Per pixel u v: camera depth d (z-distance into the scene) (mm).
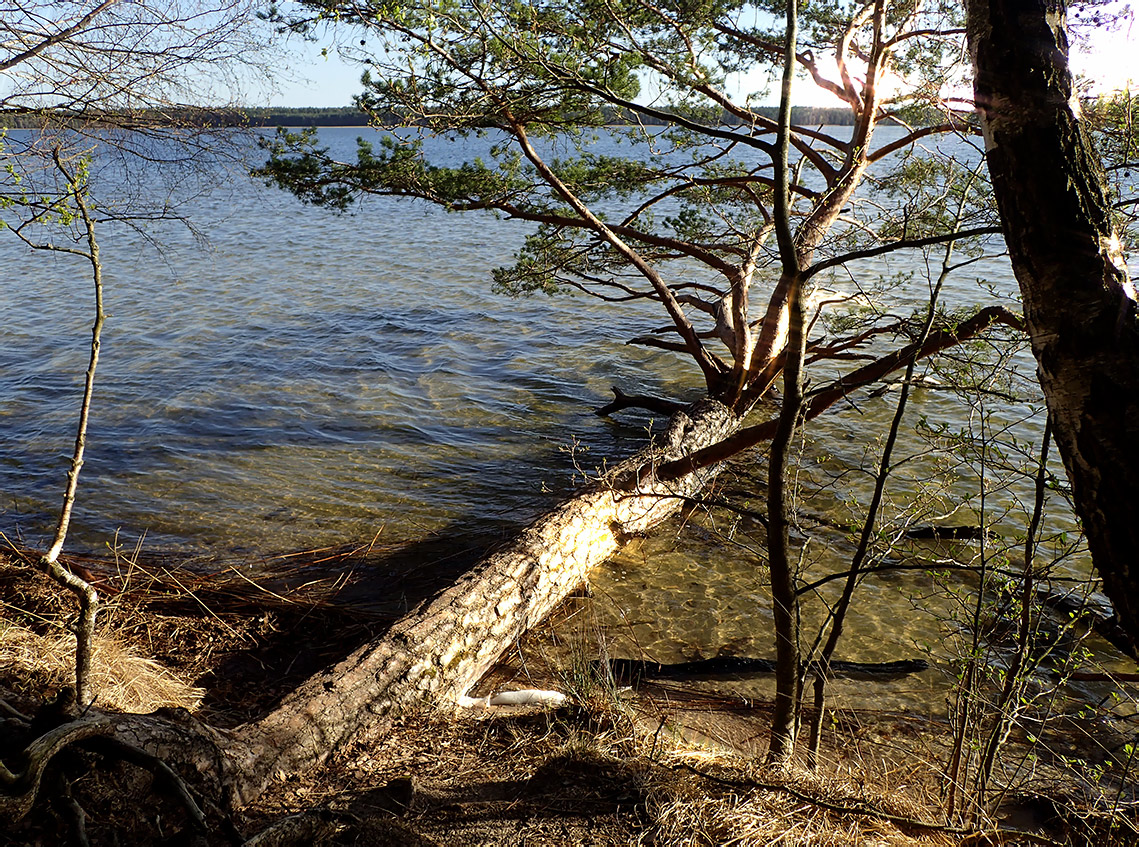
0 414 11258
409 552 7781
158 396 12055
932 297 4402
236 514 8477
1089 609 4629
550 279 11875
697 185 11250
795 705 4480
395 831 3371
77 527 8047
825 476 9438
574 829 3740
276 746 4277
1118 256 2617
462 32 7172
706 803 3914
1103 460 2531
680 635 6539
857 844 3691
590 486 8031
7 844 2496
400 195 9766
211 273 22141
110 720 2895
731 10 9594
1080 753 5129
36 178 5168
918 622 6602
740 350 10531
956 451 4578
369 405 11930
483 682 5902
